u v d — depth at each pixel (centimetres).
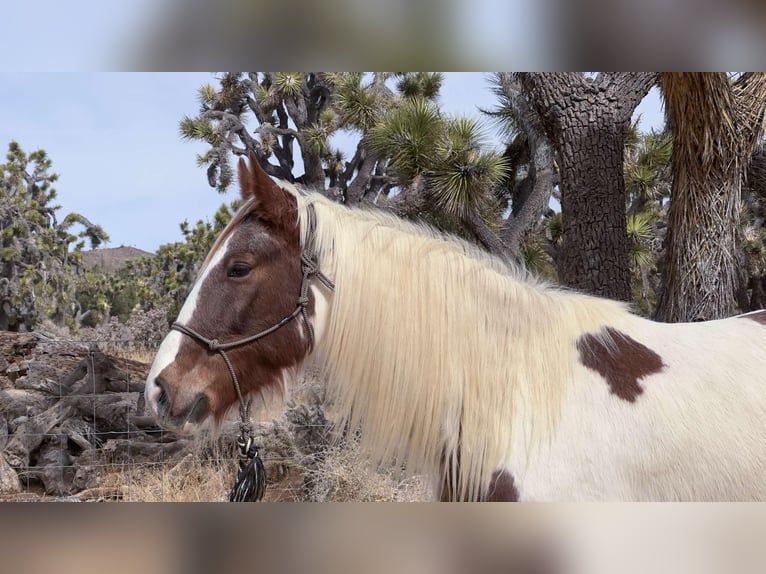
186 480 426
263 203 200
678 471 174
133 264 2378
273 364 202
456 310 196
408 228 214
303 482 407
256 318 199
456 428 192
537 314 198
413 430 196
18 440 484
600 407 183
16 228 1620
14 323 1566
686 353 193
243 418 206
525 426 185
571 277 440
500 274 206
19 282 1556
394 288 198
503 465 184
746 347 193
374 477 361
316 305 201
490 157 559
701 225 407
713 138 394
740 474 172
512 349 194
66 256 1769
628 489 175
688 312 412
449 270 200
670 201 436
